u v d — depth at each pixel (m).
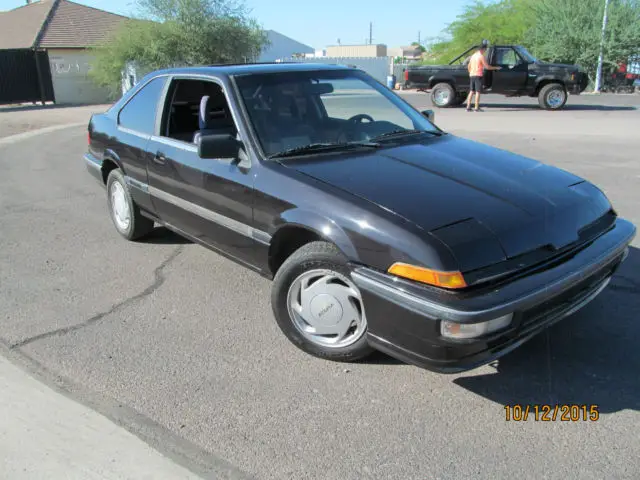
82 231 5.93
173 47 26.39
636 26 24.86
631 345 3.53
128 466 2.59
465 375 3.26
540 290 2.78
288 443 2.72
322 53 60.31
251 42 28.08
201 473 2.54
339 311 3.25
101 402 3.04
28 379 3.24
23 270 4.86
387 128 4.25
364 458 2.62
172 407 2.99
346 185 3.24
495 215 2.99
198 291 4.43
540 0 28.31
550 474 2.49
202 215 4.16
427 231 2.81
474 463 2.57
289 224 3.33
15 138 13.75
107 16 31.33
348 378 3.25
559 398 3.04
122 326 3.87
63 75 26.91
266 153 3.67
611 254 3.24
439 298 2.67
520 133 11.94
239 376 3.27
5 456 2.67
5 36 29.34
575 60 26.20
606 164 8.61
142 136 4.85
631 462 2.56
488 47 17.48
